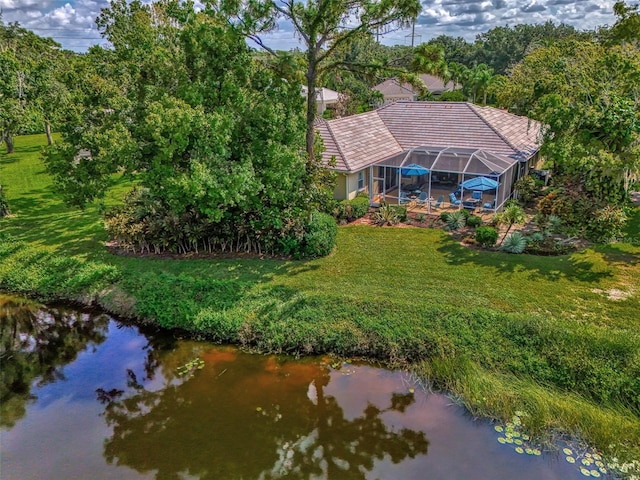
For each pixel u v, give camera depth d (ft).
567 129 60.03
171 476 30.37
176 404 37.60
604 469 29.55
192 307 48.24
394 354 41.32
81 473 30.58
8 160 127.75
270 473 30.55
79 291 54.24
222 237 62.39
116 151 49.26
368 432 34.04
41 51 132.36
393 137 96.94
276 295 49.80
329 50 64.90
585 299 47.47
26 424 35.55
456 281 52.49
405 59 67.82
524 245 60.54
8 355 45.01
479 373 37.83
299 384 39.58
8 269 59.31
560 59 86.89
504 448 31.76
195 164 46.24
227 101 52.70
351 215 75.46
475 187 73.31
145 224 62.08
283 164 52.65
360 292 50.26
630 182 57.26
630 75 62.80
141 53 53.83
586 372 36.09
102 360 43.91
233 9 56.65
